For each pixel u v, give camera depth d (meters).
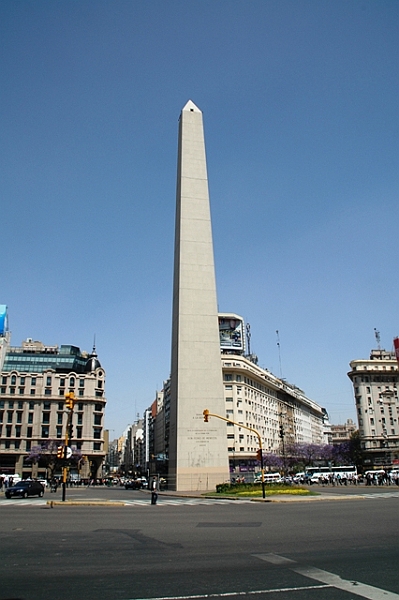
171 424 57.19
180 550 12.58
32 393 131.88
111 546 13.35
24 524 19.41
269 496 39.53
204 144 62.53
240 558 11.38
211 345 56.19
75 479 106.25
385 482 73.44
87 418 133.88
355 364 129.75
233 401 110.25
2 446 126.69
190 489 52.12
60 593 8.38
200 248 58.84
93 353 147.25
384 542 13.56
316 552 12.07
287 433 148.50
